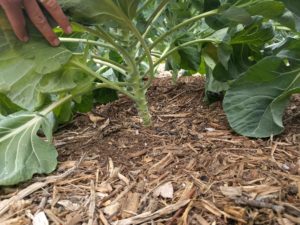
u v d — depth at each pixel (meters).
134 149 1.43
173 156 1.35
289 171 1.22
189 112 1.76
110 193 1.19
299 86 1.49
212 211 1.05
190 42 1.60
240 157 1.31
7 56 1.25
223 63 1.59
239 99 1.51
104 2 1.20
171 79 2.47
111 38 1.40
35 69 1.26
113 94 1.95
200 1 1.65
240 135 1.48
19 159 1.34
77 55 1.31
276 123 1.43
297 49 1.51
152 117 1.73
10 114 1.65
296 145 1.39
